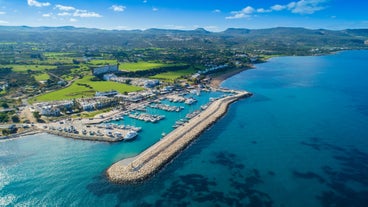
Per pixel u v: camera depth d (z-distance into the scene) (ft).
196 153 462.19
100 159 444.14
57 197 348.79
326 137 519.19
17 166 422.82
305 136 524.93
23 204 337.52
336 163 420.77
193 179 383.65
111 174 394.93
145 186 369.30
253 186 365.20
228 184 370.53
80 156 454.81
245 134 540.11
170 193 353.51
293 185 365.81
